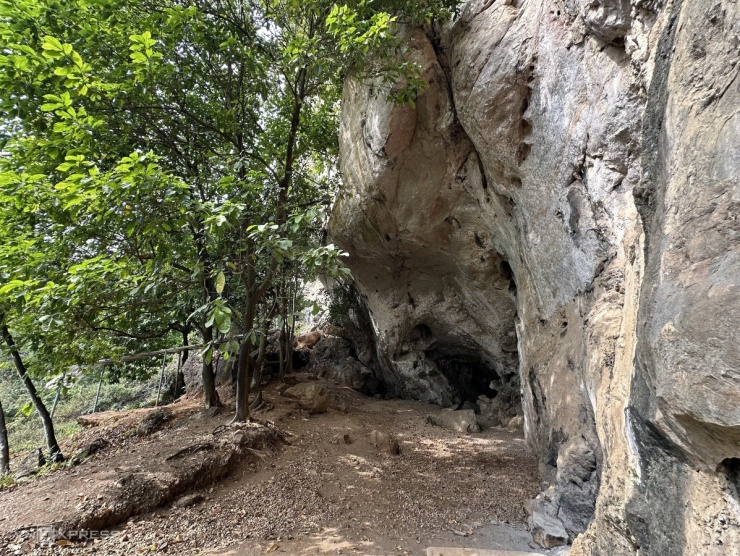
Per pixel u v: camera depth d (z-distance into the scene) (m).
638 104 3.30
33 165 4.51
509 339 8.59
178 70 6.16
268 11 6.50
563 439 4.07
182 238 5.29
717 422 1.37
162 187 3.95
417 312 10.09
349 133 8.01
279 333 12.72
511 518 4.70
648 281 1.94
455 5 5.85
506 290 7.72
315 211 4.45
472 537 4.27
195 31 6.09
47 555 3.84
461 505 5.07
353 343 14.35
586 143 3.89
